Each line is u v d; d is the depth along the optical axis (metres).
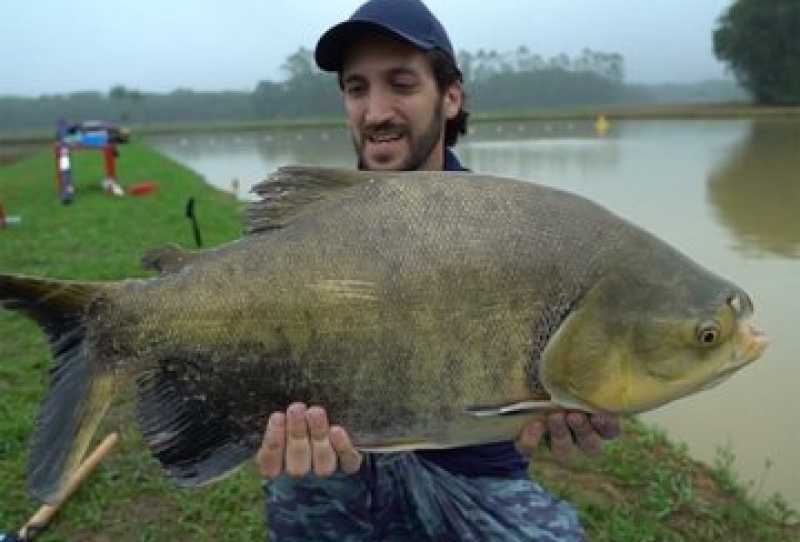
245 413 0.72
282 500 0.92
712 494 1.34
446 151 0.98
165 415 0.72
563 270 0.68
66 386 0.71
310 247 0.70
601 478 1.39
